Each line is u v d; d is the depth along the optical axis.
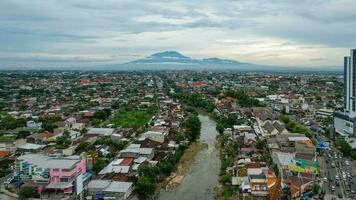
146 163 195.00
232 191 167.25
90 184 168.00
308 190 162.62
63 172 163.75
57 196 159.25
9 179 178.38
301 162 183.38
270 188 156.88
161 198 164.75
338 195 157.50
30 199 157.25
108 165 195.25
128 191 163.88
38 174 167.00
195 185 180.88
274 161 198.00
